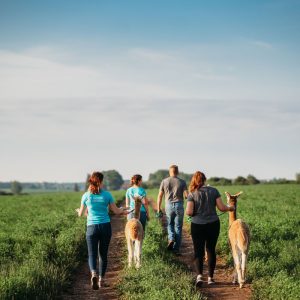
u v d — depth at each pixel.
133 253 10.64
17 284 8.47
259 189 49.19
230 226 9.60
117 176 167.00
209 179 92.12
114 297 8.78
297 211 20.97
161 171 166.00
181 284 8.79
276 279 8.70
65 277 9.76
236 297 8.52
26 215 23.94
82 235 14.60
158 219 17.88
